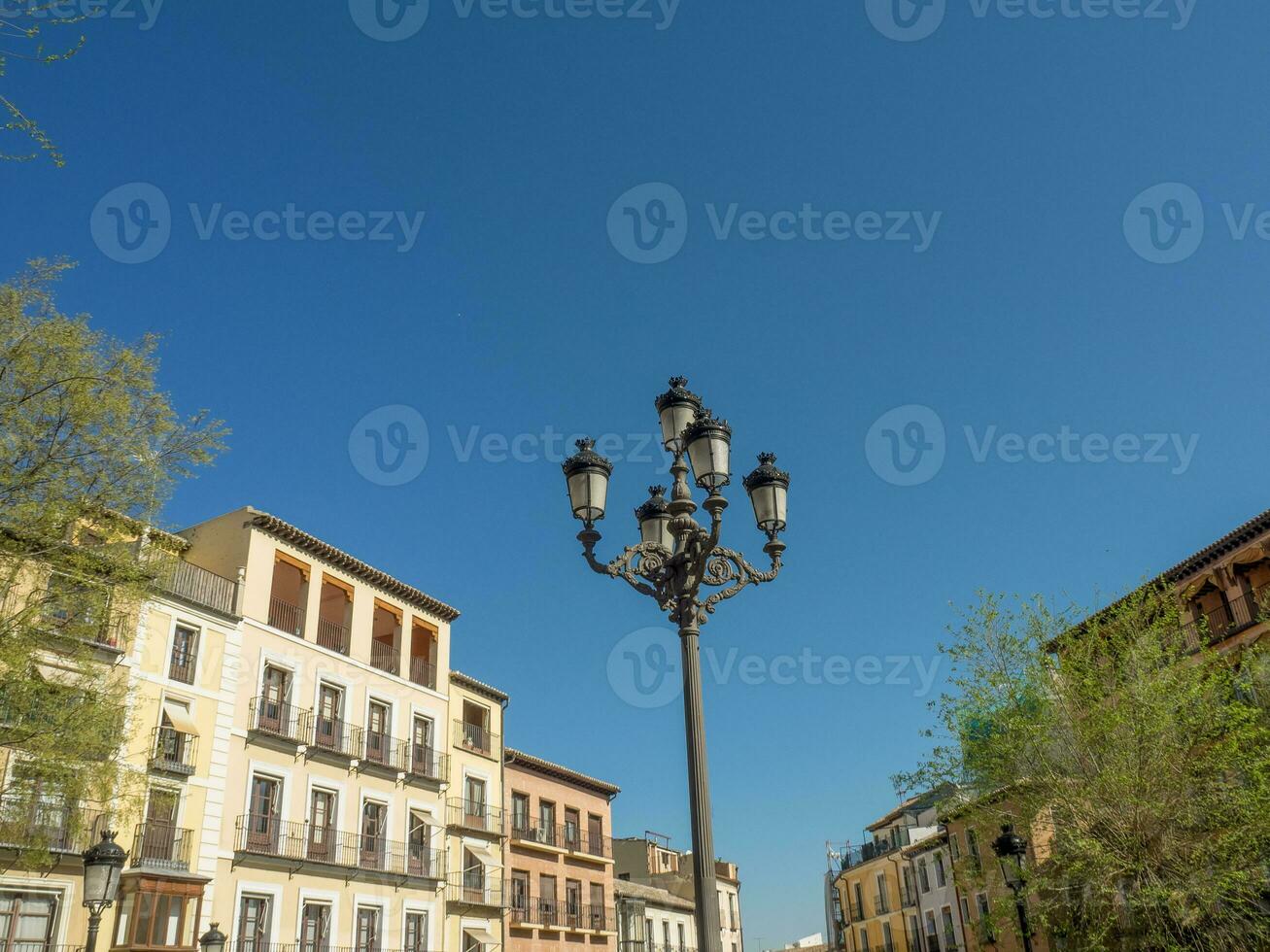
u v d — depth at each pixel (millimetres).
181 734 27812
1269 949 21438
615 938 48000
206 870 27281
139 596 19359
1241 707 23094
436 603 39000
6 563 17922
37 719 17984
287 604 32969
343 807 32562
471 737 40938
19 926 22766
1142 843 22531
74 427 17594
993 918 24844
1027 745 24000
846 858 64750
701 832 8852
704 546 9797
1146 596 25734
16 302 17516
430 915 34875
